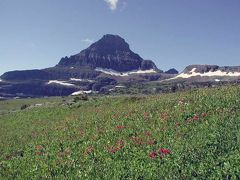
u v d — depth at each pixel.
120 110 49.09
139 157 25.03
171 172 21.19
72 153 30.45
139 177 21.73
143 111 41.84
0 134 56.03
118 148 28.17
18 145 42.47
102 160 26.64
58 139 38.72
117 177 22.22
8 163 31.36
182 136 28.56
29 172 26.98
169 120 34.56
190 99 41.66
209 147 24.27
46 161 29.45
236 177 19.19
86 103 69.31
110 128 37.62
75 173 24.66
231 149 23.31
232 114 31.80
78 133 39.72
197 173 20.38
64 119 56.22
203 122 31.17
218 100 37.75
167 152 24.52
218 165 21.12
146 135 31.03
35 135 47.50
